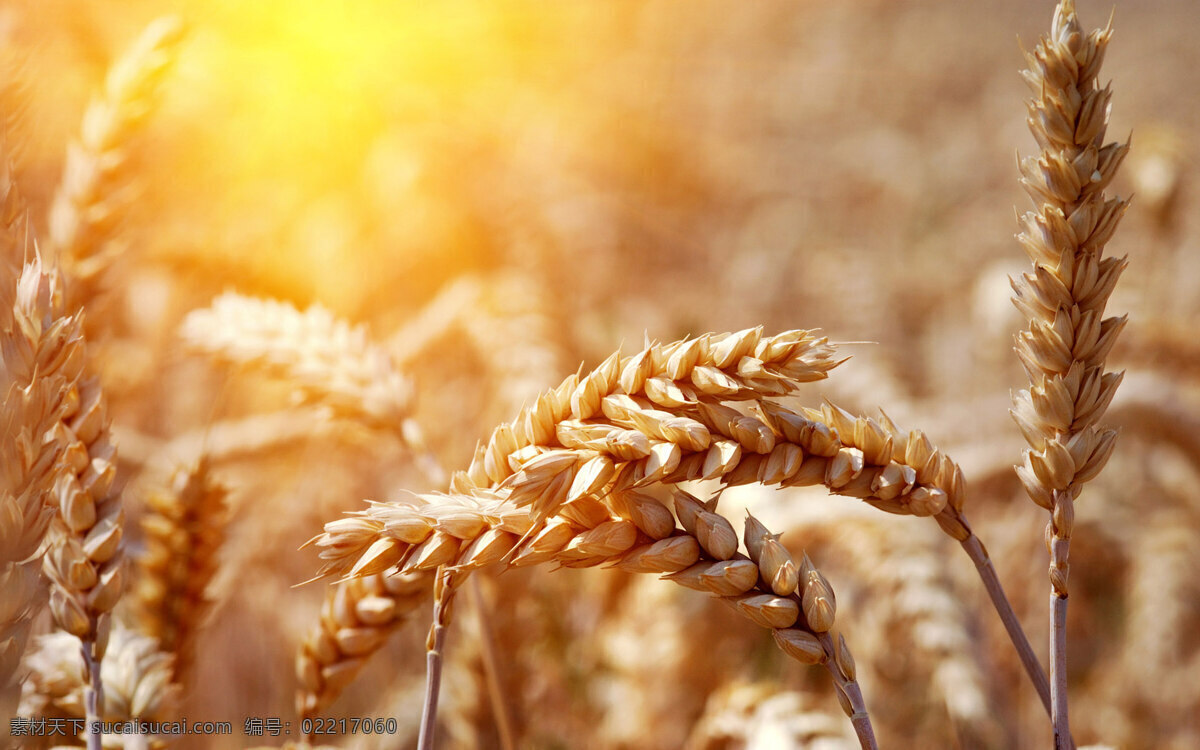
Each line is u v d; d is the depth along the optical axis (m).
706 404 0.36
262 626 0.74
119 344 0.86
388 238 1.10
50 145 0.82
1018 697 0.73
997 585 0.37
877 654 0.65
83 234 0.51
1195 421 0.79
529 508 0.35
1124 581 0.79
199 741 0.64
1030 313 0.37
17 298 0.34
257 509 0.79
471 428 0.87
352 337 0.57
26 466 0.33
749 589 0.35
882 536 0.64
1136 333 0.89
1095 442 0.36
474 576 0.50
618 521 0.35
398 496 0.81
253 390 0.92
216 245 0.96
